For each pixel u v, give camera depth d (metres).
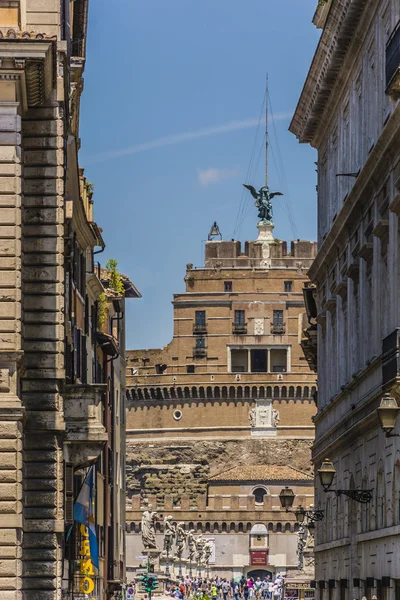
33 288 88.06
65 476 94.69
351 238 143.25
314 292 187.25
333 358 163.12
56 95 89.19
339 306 155.00
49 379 87.56
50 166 88.94
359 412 134.38
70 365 111.25
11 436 78.75
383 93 123.69
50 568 86.44
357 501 135.25
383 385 108.25
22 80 80.31
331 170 164.50
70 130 113.81
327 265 165.38
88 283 158.25
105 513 182.12
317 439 174.62
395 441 114.62
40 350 87.56
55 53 82.06
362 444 135.00
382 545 121.75
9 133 79.81
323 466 127.50
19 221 80.00
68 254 105.44
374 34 129.25
